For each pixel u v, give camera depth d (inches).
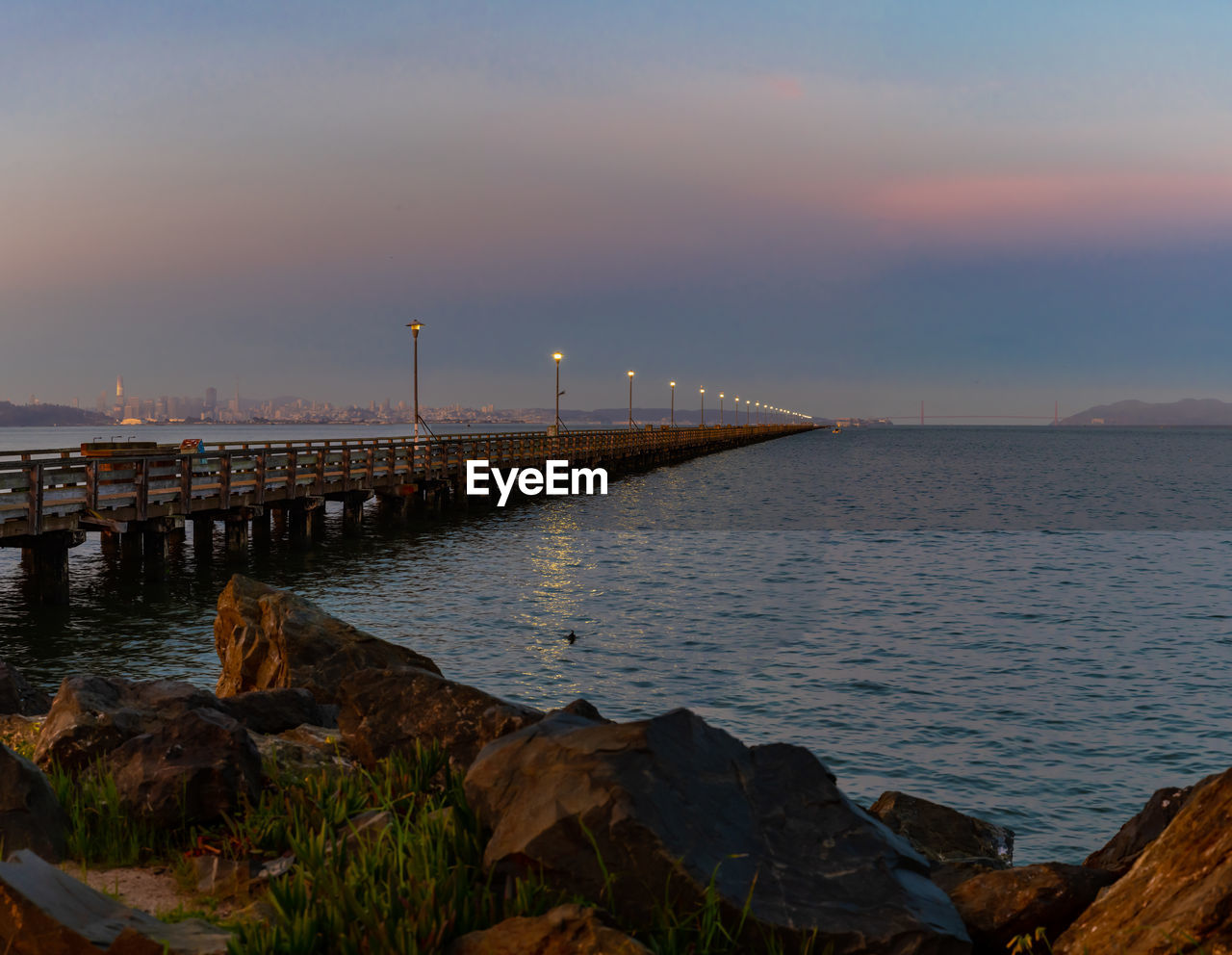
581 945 174.6
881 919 195.9
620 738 215.8
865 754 570.3
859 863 208.8
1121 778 534.6
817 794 221.1
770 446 7416.3
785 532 1819.6
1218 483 3526.1
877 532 1860.2
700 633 892.0
